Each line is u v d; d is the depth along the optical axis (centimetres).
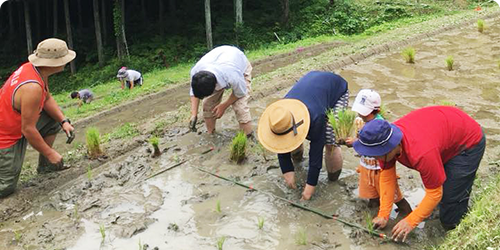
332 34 2198
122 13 2161
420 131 402
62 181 601
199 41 2322
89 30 2572
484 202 416
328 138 518
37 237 482
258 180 570
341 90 532
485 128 670
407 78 927
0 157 538
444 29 1327
